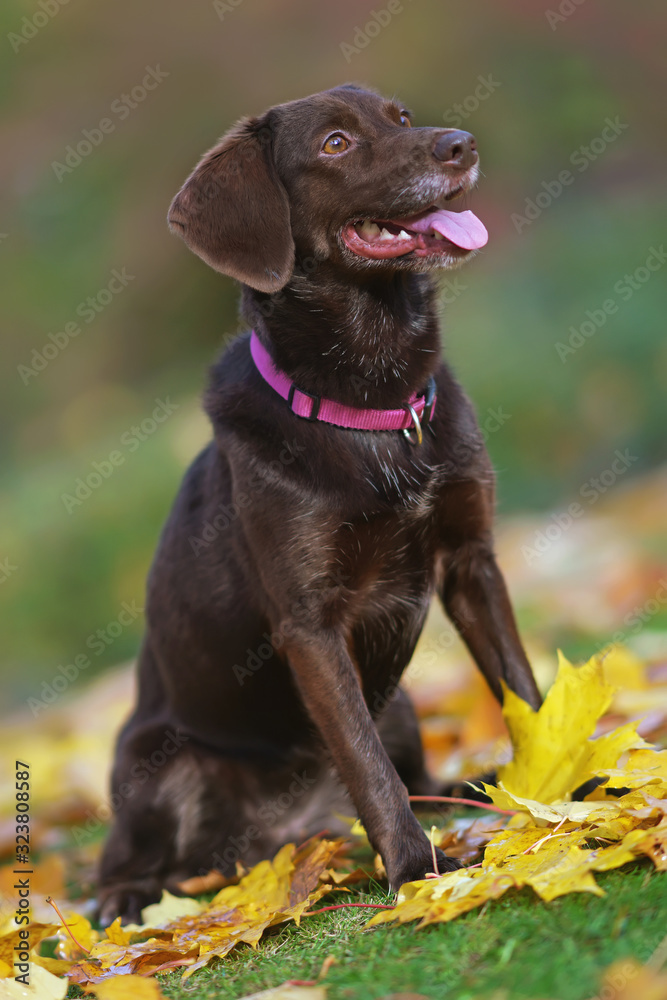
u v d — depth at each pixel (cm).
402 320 450
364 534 434
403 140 454
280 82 1881
